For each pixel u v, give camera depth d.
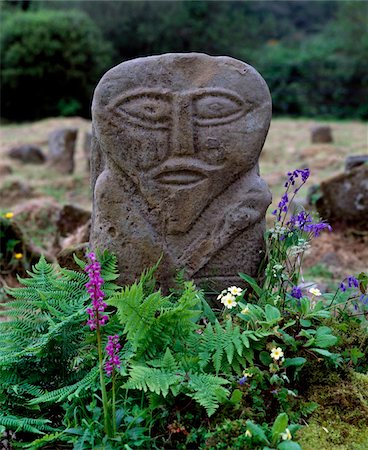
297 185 7.88
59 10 18.22
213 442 2.31
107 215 3.25
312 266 5.18
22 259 4.93
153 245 3.25
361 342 2.91
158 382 2.34
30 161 10.05
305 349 2.66
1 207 7.53
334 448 2.37
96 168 3.37
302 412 2.52
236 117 3.22
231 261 3.34
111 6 18.20
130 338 2.49
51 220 6.46
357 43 17.78
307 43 21.44
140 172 3.21
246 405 2.46
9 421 2.40
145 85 3.17
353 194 5.81
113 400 2.31
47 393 2.46
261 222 3.37
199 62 3.21
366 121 16.33
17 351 2.63
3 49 15.76
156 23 18.47
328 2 25.52
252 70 3.24
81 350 2.81
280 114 17.77
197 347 2.61
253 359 2.67
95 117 3.17
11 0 20.84
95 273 2.23
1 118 16.38
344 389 2.61
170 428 2.36
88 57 16.36
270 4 24.64
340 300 3.17
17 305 2.77
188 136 3.19
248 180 3.31
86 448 2.32
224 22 19.62
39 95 16.11
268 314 2.66
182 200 3.24
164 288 3.30
